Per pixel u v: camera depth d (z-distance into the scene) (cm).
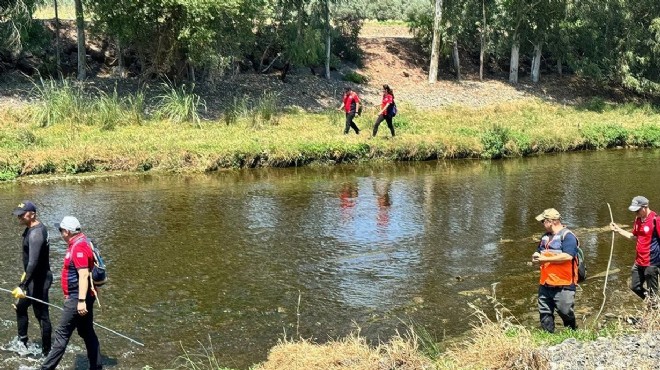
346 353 799
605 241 1409
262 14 2852
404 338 925
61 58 2945
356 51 3716
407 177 2069
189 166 2061
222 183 1905
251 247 1320
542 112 3341
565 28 3744
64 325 776
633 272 994
